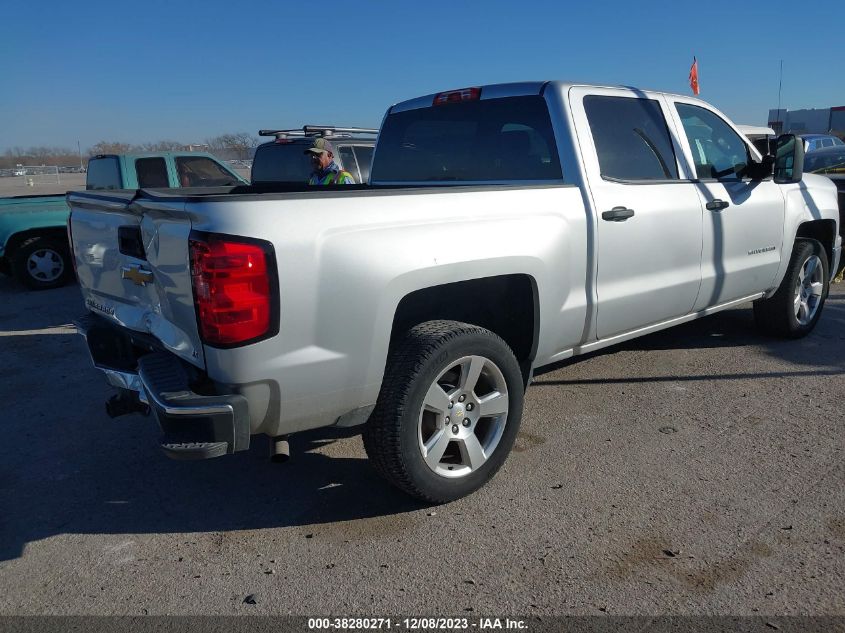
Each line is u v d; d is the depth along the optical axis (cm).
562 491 349
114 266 344
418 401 311
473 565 292
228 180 1059
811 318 595
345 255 286
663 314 451
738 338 594
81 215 374
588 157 397
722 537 305
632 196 412
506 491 351
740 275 502
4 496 366
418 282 310
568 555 296
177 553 310
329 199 286
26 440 439
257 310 266
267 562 300
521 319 379
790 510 324
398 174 504
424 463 322
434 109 473
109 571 298
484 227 334
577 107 405
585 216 384
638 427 421
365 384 302
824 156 1042
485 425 354
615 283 408
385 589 279
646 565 287
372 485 364
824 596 264
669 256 439
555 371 523
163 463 400
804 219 557
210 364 274
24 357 628
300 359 280
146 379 288
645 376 507
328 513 338
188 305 279
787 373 505
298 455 401
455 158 460
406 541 311
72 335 709
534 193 363
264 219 268
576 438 409
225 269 260
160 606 274
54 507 354
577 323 392
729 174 504
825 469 362
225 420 269
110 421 466
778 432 408
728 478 356
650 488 349
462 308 386
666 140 455
